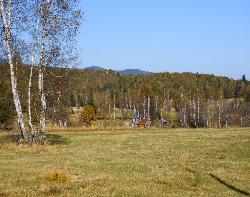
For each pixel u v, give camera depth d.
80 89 164.62
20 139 33.62
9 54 34.38
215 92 159.50
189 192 16.73
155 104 138.62
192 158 26.75
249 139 39.03
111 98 166.50
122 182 18.52
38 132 34.44
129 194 16.05
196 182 18.91
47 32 35.06
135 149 32.31
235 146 33.28
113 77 195.62
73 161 25.30
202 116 107.50
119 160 25.88
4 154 28.58
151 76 195.88
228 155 28.11
